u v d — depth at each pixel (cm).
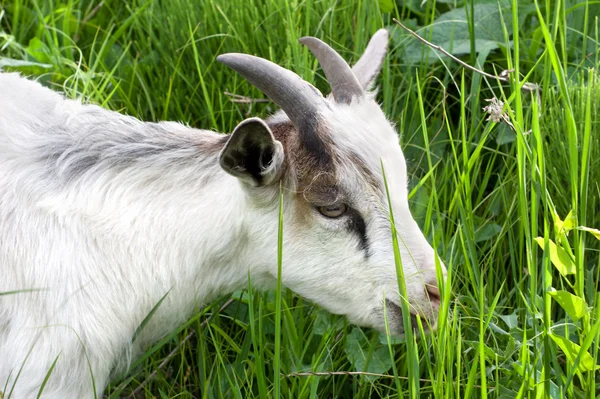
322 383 475
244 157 384
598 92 515
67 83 579
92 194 411
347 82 418
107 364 418
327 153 398
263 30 596
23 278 402
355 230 405
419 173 552
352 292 414
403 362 465
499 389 418
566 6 598
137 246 412
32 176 411
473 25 557
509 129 538
